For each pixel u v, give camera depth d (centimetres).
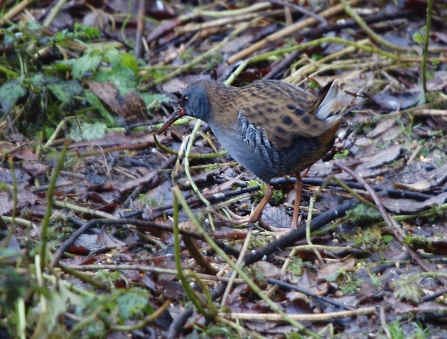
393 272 885
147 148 1186
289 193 1068
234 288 847
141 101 1241
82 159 1128
